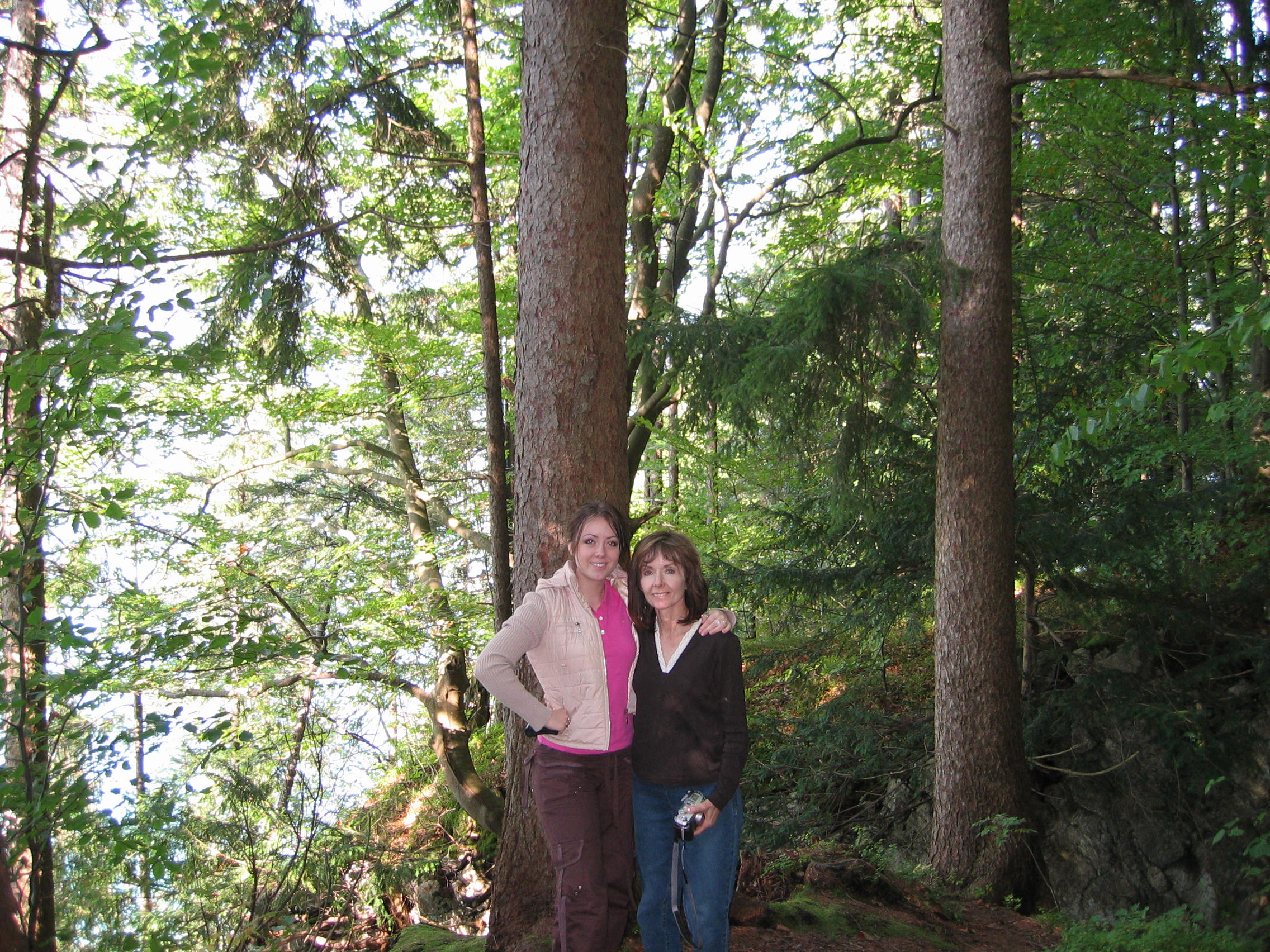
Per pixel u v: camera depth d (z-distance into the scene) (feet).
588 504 10.36
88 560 31.58
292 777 21.02
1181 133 27.71
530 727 9.89
